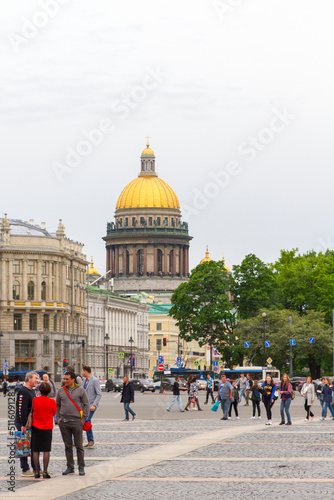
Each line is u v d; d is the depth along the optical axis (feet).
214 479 90.79
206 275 478.18
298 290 499.51
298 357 473.26
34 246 624.18
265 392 175.11
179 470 98.02
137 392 513.04
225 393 196.34
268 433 149.89
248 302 482.69
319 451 116.88
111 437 141.79
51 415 94.68
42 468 102.78
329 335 470.80
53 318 629.92
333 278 498.69
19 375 585.63
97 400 125.29
